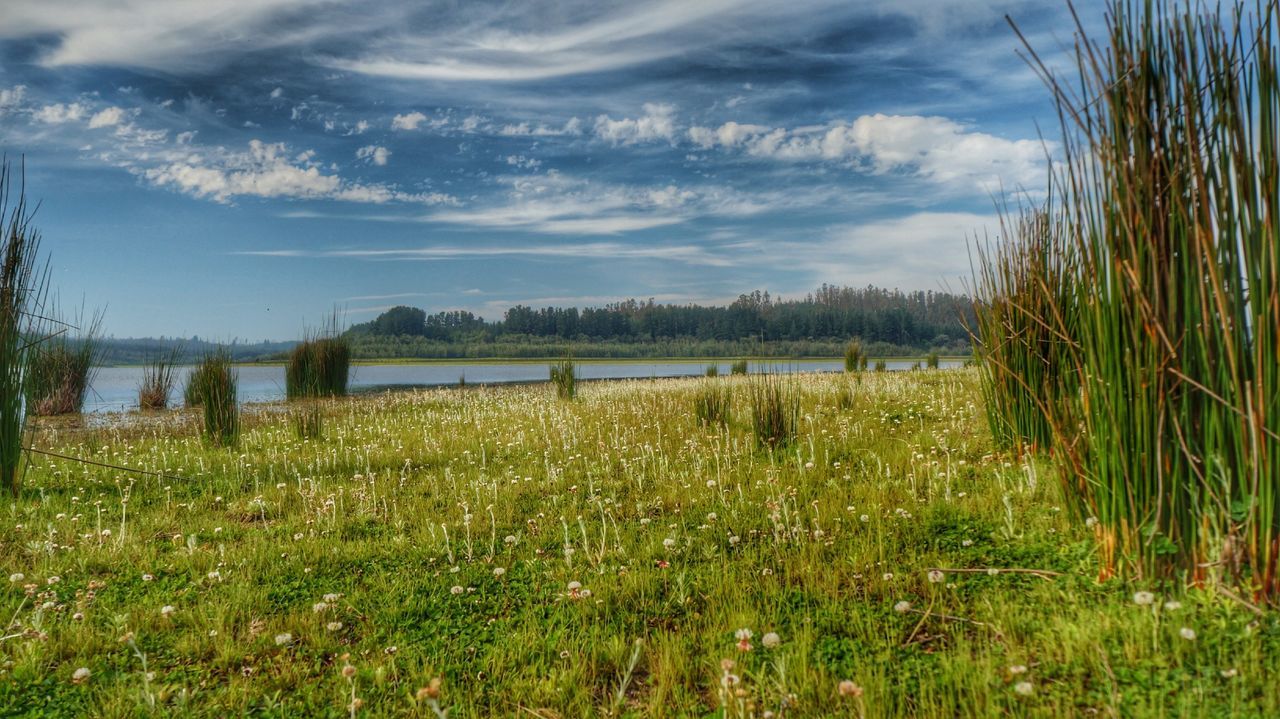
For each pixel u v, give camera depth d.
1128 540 2.94
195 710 2.47
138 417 11.93
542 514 4.93
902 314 93.31
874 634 2.76
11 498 5.47
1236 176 2.54
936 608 2.97
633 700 2.49
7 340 5.59
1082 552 3.28
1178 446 2.75
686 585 3.44
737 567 3.65
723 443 7.20
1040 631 2.65
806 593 3.24
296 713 2.47
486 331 105.81
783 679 2.34
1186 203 2.70
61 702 2.55
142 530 4.82
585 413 10.69
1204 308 2.61
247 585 3.64
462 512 5.07
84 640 3.03
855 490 4.91
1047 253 5.04
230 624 3.19
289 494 5.87
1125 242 2.86
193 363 13.84
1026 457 5.22
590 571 3.72
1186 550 2.78
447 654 2.90
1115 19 2.82
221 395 8.65
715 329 102.88
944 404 9.03
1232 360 2.54
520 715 2.40
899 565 3.51
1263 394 2.51
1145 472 2.83
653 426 8.90
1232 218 2.56
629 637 2.95
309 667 2.85
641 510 4.91
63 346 12.95
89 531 4.76
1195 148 2.59
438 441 8.57
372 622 3.24
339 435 9.28
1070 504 3.58
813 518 4.32
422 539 4.46
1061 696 2.18
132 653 2.96
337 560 4.15
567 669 2.68
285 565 4.03
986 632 2.71
